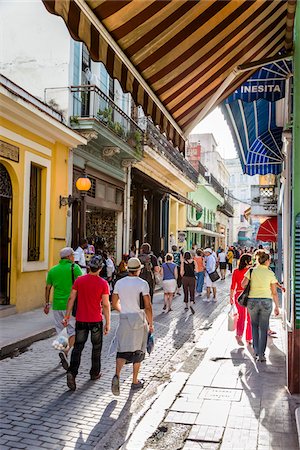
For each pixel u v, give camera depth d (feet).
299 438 13.71
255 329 24.06
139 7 9.86
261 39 15.06
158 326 34.78
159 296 53.67
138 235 70.03
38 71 45.50
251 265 28.53
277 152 37.24
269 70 21.15
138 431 15.03
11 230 36.29
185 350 27.07
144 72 12.73
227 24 12.63
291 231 18.52
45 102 45.19
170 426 15.35
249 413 16.33
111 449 13.94
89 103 47.98
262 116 30.50
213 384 19.69
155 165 73.72
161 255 78.74
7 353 25.02
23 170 37.09
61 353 20.89
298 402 17.38
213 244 156.25
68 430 15.25
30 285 38.50
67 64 45.16
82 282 20.12
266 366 22.59
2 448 13.79
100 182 54.34
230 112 29.91
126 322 18.74
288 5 13.51
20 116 35.06
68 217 44.88
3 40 46.29
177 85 14.30
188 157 127.85
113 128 51.29
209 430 14.97
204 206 134.92
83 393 18.88
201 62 13.82
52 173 42.09
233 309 28.32
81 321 19.80
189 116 16.63
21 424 15.58
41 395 18.49
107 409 17.15
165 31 11.27
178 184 93.61
